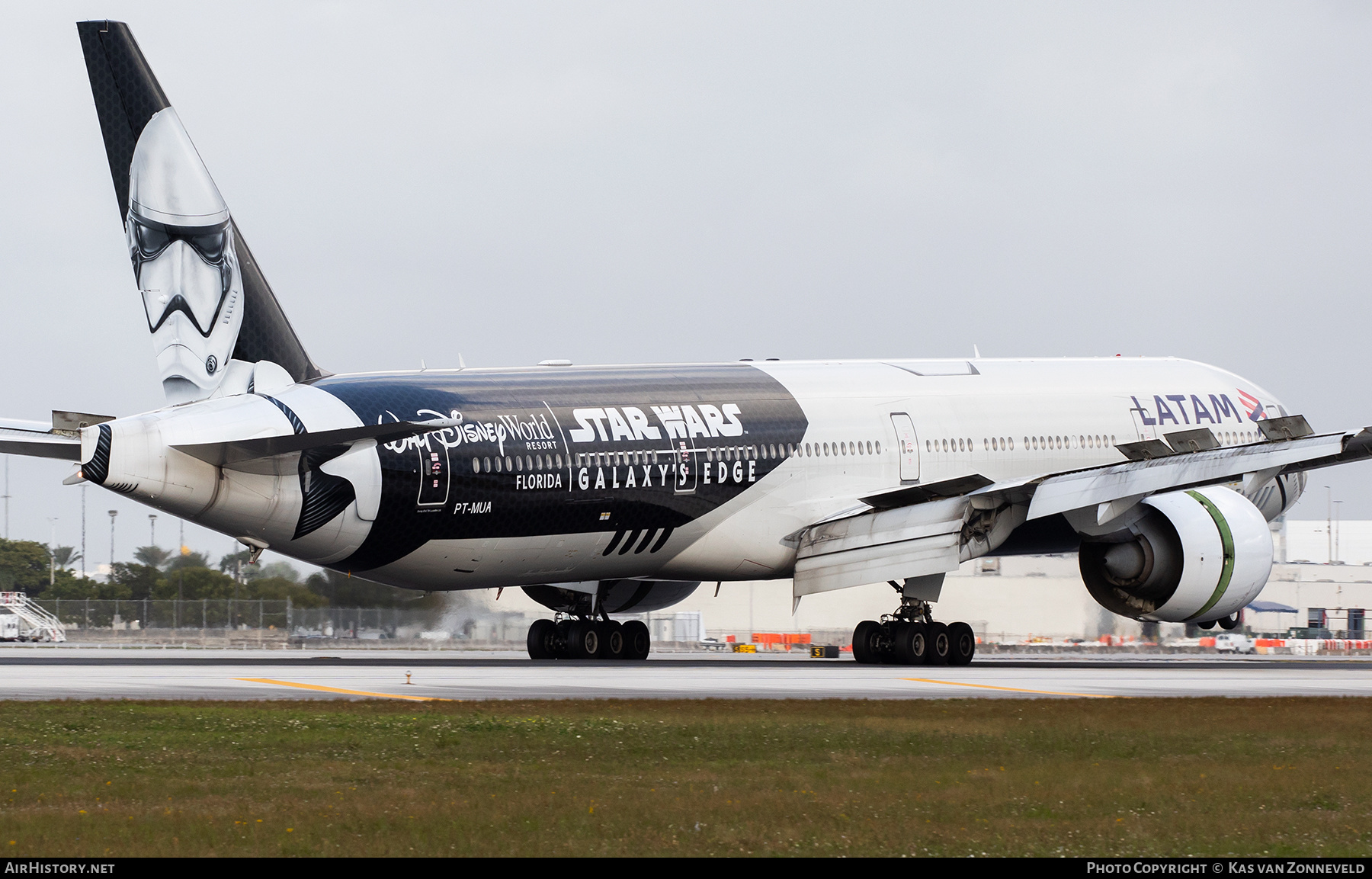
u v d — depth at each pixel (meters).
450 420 112.50
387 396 112.31
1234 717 76.00
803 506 127.88
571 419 117.81
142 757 58.62
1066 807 49.31
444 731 66.75
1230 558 125.06
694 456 122.12
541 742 63.88
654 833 43.75
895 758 60.81
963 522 123.62
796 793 51.09
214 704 75.81
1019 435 137.75
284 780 53.19
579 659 138.75
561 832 43.72
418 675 100.00
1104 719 74.94
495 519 114.31
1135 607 129.88
